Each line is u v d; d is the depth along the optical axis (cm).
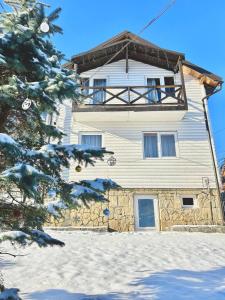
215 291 450
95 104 1245
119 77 1423
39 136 480
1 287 333
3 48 412
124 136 1284
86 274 549
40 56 435
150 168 1233
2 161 376
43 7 432
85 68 1429
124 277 530
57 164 386
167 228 1145
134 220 1166
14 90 386
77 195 378
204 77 1366
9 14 422
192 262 638
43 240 375
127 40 1318
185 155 1252
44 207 396
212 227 1070
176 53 1320
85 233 999
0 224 376
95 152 398
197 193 1198
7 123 460
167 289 461
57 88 393
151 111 1233
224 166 1988
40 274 550
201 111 1329
